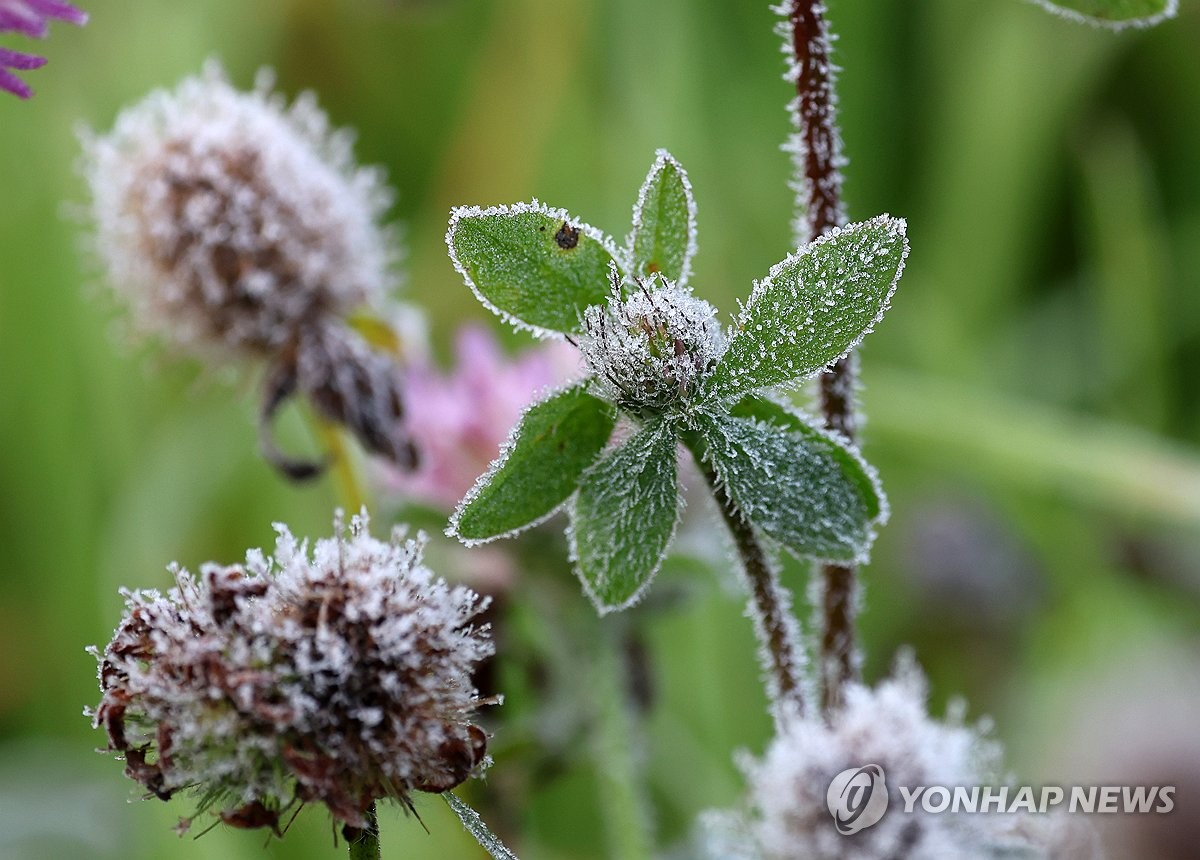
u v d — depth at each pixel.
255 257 0.32
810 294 0.25
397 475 0.34
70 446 0.44
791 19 0.27
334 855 0.36
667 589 0.32
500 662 0.32
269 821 0.25
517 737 0.32
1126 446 0.43
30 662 0.43
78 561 0.43
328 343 0.32
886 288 0.25
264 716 0.24
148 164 0.32
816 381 0.27
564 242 0.25
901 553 0.44
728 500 0.26
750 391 0.25
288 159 0.32
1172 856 0.28
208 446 0.43
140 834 0.38
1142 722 0.29
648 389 0.25
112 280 0.33
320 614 0.24
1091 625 0.41
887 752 0.26
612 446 0.25
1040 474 0.43
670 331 0.25
